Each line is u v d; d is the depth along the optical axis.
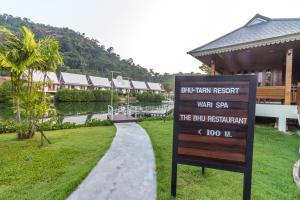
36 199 2.92
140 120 12.47
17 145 6.19
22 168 4.17
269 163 4.43
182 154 2.96
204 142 2.84
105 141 6.67
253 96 2.59
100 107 32.91
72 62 71.56
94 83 59.22
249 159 2.59
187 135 2.94
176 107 3.00
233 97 2.69
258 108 8.72
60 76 53.09
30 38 6.95
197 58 11.00
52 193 3.07
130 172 3.95
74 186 3.32
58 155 5.09
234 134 2.68
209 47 9.77
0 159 4.77
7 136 8.05
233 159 2.68
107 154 5.11
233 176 3.78
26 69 7.24
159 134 7.71
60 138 7.29
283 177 3.76
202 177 3.74
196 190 3.23
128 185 3.40
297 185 3.47
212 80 2.80
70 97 39.81
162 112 18.59
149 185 3.40
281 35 7.40
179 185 3.41
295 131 7.73
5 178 3.66
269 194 3.11
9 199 2.93
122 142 6.43
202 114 2.85
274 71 12.00
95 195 3.07
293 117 7.65
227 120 2.71
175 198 2.99
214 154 2.78
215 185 3.41
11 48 6.87
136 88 67.62
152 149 5.59
